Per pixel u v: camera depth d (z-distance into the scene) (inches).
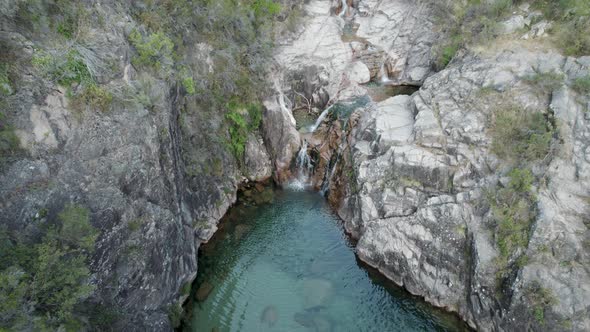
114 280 524.1
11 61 484.1
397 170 788.6
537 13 901.8
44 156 487.2
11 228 446.3
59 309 427.5
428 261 711.1
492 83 796.6
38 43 514.6
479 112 780.0
